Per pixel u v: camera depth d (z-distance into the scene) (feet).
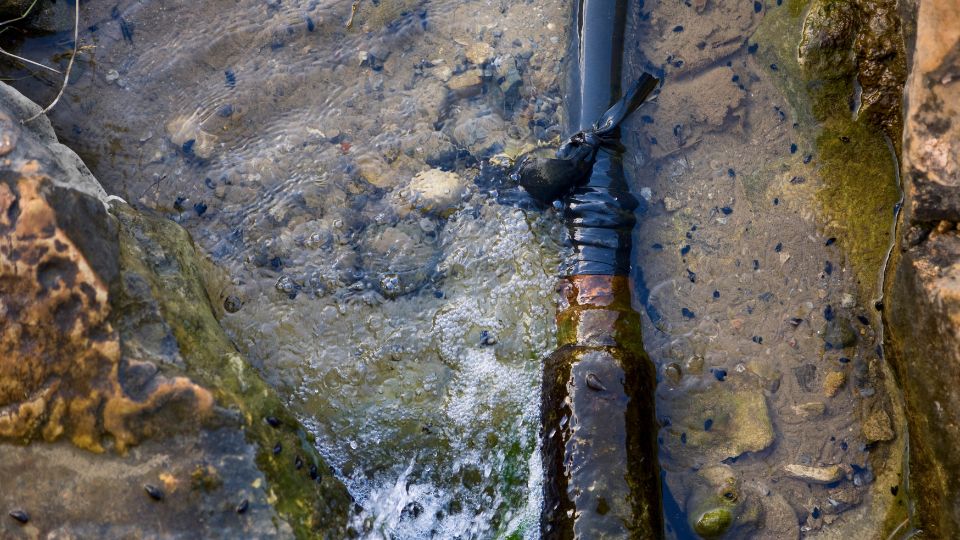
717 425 2.92
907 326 2.68
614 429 2.75
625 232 3.04
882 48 3.04
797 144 3.12
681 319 3.02
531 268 3.04
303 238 3.07
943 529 2.67
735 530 2.84
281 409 2.73
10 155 2.63
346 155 3.15
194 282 2.87
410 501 2.84
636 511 2.70
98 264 2.63
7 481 2.55
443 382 2.95
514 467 2.86
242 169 3.13
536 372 2.94
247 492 2.57
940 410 2.63
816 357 2.96
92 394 2.57
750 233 3.07
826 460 2.88
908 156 2.68
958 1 2.62
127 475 2.55
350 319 3.00
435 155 3.15
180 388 2.59
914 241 2.67
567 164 3.05
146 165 3.13
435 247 3.07
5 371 2.58
